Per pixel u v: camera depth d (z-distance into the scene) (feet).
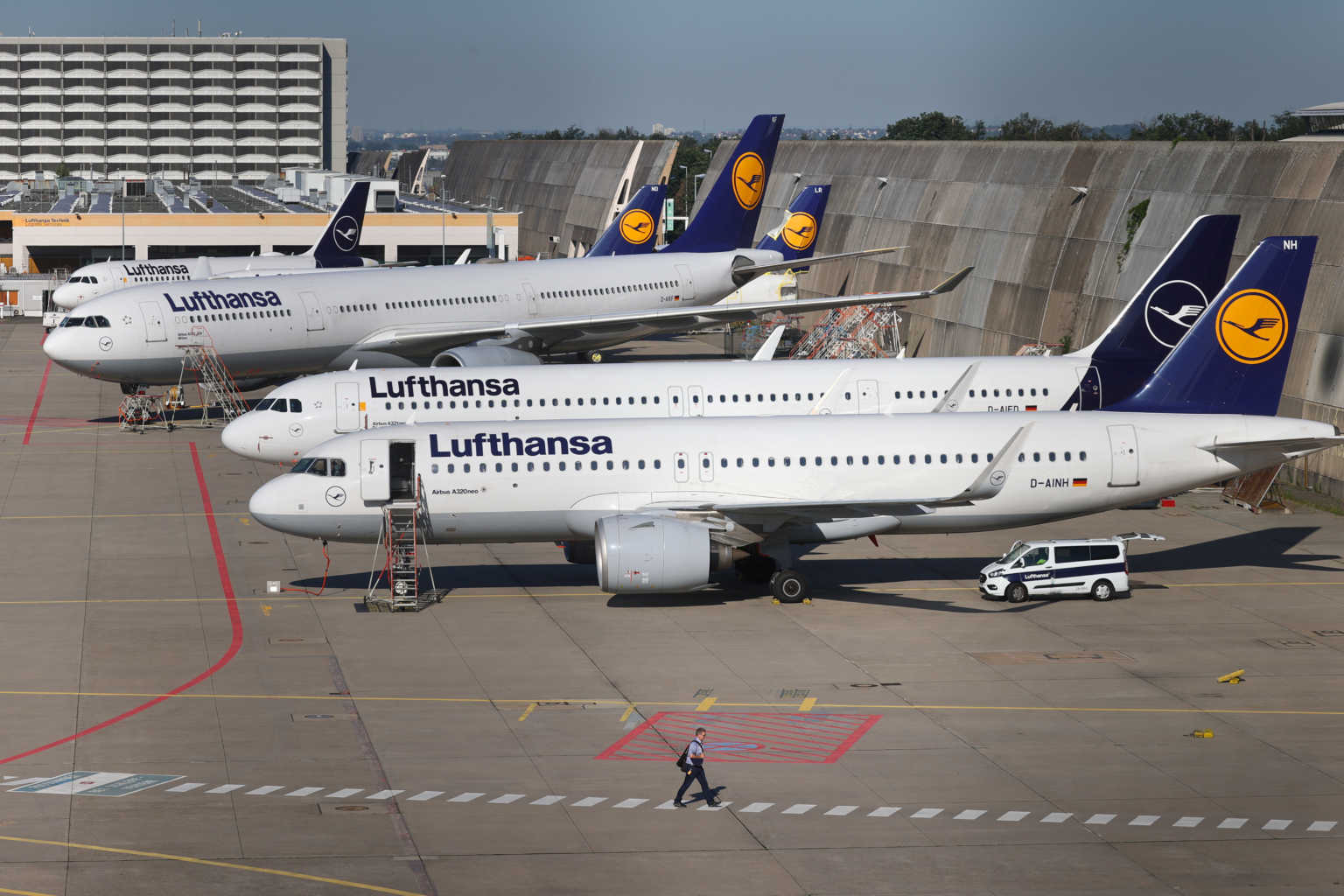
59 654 286.87
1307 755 234.99
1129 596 337.52
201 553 374.63
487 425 339.98
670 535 315.58
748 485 334.65
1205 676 277.03
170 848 195.62
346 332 561.43
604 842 199.72
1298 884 187.52
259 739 239.91
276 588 337.52
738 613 322.14
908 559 376.07
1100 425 344.69
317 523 329.72
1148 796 217.56
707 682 272.92
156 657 286.05
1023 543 340.59
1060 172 602.03
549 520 333.01
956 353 650.84
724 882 186.91
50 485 456.04
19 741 237.86
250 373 547.49
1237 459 345.92
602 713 254.88
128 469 481.46
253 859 192.13
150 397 576.61
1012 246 619.26
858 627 310.86
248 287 546.67
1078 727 248.32
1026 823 207.21
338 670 279.08
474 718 252.01
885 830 204.44
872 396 407.44
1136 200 546.26
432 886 184.96
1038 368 411.34
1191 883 187.62
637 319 578.66
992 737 243.40
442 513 328.70
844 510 322.34
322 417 404.98
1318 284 457.68
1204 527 411.54
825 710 257.34
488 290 597.93
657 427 341.00
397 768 227.20
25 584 341.00
